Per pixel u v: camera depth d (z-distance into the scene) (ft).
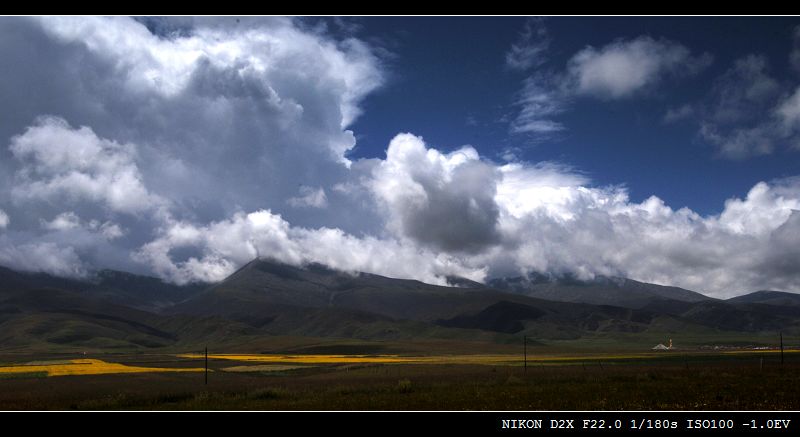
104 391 229.86
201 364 516.73
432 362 502.38
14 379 319.27
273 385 250.78
